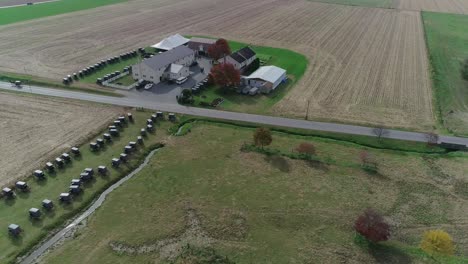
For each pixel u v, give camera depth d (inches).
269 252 1733.5
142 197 2049.7
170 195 2069.4
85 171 2176.4
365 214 1838.1
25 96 3093.0
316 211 1977.1
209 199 2043.6
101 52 4131.4
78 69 3656.5
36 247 1744.6
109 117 2792.8
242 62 3604.8
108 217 1911.9
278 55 4151.1
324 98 3176.7
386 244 1785.2
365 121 2837.1
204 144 2524.6
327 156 2422.5
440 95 3314.5
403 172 2288.4
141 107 2947.8
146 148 2469.2
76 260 1672.0
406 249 1758.1
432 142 2544.3
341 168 2311.8
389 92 3316.9
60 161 2244.1
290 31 5044.3
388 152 2476.6
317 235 1831.9
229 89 3277.6
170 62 3496.6
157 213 1943.9
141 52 4141.2
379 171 2290.8
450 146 2519.7
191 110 2935.5
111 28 5002.5
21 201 1991.9
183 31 4965.6
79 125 2679.6
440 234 1702.8
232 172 2258.9
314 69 3786.9
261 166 2316.7
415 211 1995.6
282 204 2020.2
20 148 2397.9
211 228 1859.0
